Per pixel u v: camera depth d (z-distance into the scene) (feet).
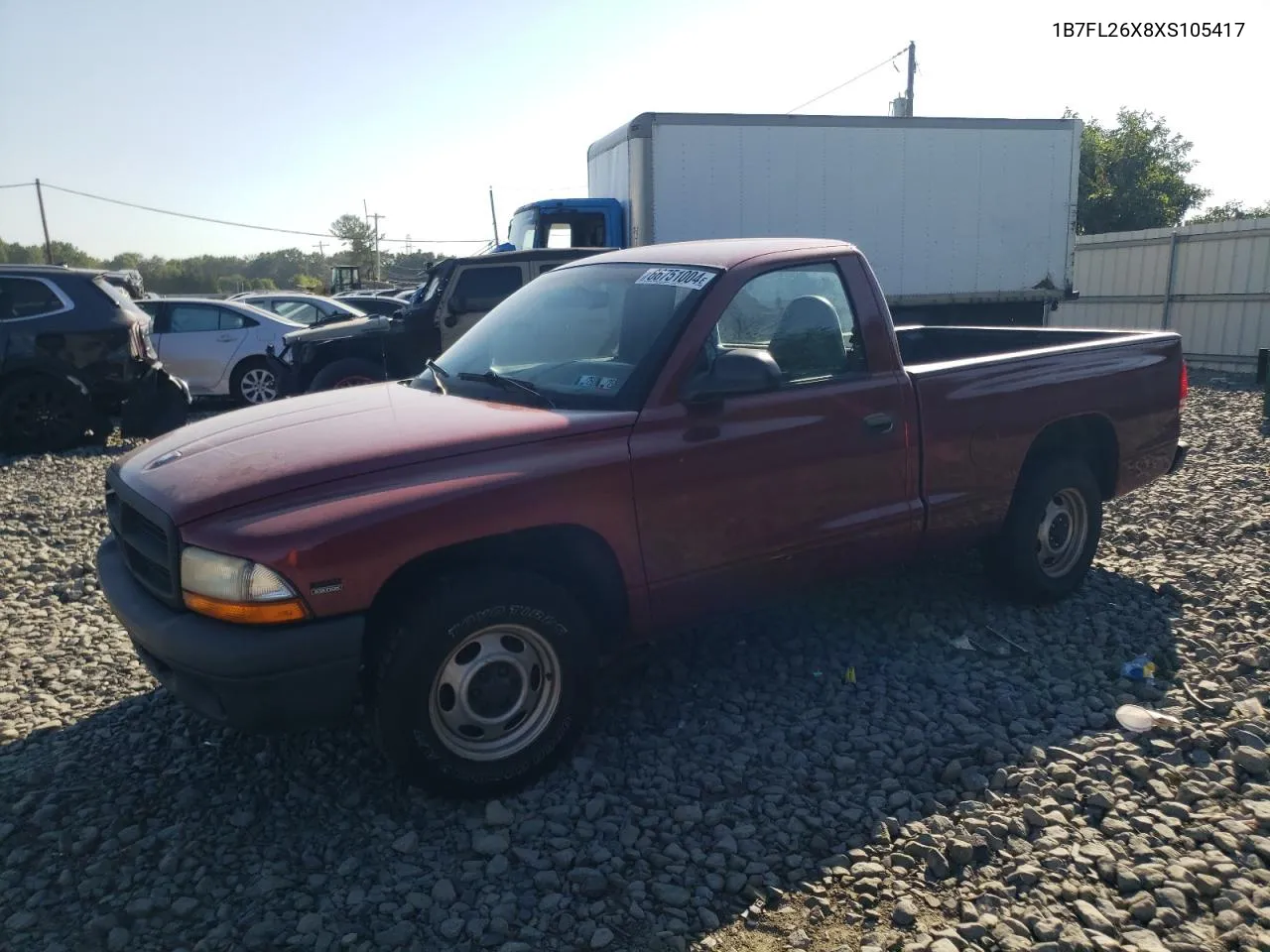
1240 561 18.53
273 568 9.57
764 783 11.39
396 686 10.23
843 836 10.34
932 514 14.34
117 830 10.66
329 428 11.63
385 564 10.00
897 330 21.91
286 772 11.74
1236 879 9.37
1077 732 12.44
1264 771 11.25
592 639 11.52
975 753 11.91
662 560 11.89
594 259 15.21
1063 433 16.55
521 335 13.93
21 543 21.65
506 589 10.67
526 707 11.21
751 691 13.69
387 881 9.70
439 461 10.66
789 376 13.10
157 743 12.53
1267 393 35.09
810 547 13.15
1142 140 124.47
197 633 9.74
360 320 36.88
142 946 8.84
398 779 11.48
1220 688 13.43
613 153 43.24
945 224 44.60
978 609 16.46
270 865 9.98
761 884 9.58
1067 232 46.73
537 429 11.18
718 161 40.68
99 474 29.96
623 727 12.76
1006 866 9.74
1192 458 28.89
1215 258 54.13
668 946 8.73
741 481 12.34
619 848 10.20
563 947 8.78
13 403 33.17
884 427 13.62
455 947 8.77
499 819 10.64
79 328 33.60
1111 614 16.24
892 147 43.06
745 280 12.80
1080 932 8.73
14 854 10.17
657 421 11.73
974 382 14.71
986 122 44.32
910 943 8.66
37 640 16.06
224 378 46.16
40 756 12.28
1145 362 17.31
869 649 15.03
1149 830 10.27
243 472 10.48
